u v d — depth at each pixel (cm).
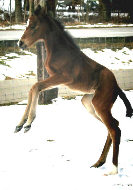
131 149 676
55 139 732
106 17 3603
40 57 1039
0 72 1493
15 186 517
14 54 1806
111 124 568
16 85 1073
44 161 614
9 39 1977
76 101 1084
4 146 685
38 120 869
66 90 1157
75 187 516
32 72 1577
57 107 1006
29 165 596
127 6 3678
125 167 591
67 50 554
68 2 3984
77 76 559
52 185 521
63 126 823
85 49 2092
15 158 627
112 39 2305
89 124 843
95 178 548
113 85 575
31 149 671
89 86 570
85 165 600
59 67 552
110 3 3678
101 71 575
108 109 570
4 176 552
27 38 540
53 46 552
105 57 1989
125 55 2070
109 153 661
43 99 1059
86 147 687
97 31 2703
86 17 3528
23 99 1081
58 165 597
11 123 838
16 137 739
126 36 2361
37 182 531
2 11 3572
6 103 1046
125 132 782
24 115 533
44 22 545
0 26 2864
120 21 3619
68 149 674
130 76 1274
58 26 559
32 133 768
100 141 723
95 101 571
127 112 597
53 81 549
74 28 2831
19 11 3209
